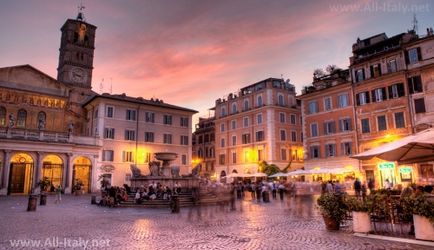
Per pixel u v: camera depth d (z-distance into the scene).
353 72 43.75
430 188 17.03
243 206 25.14
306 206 24.56
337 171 39.06
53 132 43.94
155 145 56.69
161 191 27.28
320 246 9.65
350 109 44.03
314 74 53.38
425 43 36.47
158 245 10.12
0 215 18.88
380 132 40.03
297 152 62.41
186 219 16.94
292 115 63.28
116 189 26.97
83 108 58.06
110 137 51.94
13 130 41.59
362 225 11.51
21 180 42.53
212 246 9.91
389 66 39.66
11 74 48.41
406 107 37.62
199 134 82.12
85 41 77.88
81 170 48.53
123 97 57.91
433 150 12.55
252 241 10.62
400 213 11.24
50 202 29.75
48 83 51.59
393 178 37.41
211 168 76.44
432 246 9.35
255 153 62.12
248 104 65.31
